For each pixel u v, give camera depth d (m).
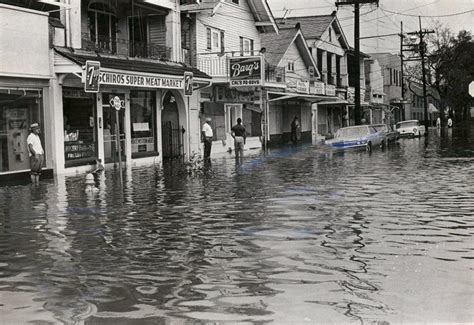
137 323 5.36
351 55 58.03
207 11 28.52
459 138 42.88
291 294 6.12
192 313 5.61
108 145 23.48
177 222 10.44
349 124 58.75
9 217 11.33
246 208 11.87
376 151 30.41
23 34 18.72
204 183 16.73
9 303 6.03
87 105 22.16
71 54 20.22
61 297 6.20
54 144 20.05
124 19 26.33
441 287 6.27
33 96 19.42
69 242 8.92
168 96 28.31
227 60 30.45
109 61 21.67
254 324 5.29
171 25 27.52
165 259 7.73
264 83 30.72
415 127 47.03
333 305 5.75
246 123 35.78
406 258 7.53
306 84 41.78
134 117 25.41
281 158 26.88
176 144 28.62
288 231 9.38
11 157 18.59
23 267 7.47
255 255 7.84
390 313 5.50
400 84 78.06
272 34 42.38
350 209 11.45
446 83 75.25
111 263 7.58
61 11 21.06
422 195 13.24
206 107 30.64
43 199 13.92
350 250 8.01
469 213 10.77
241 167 22.12
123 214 11.46
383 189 14.46
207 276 6.87
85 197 14.14
